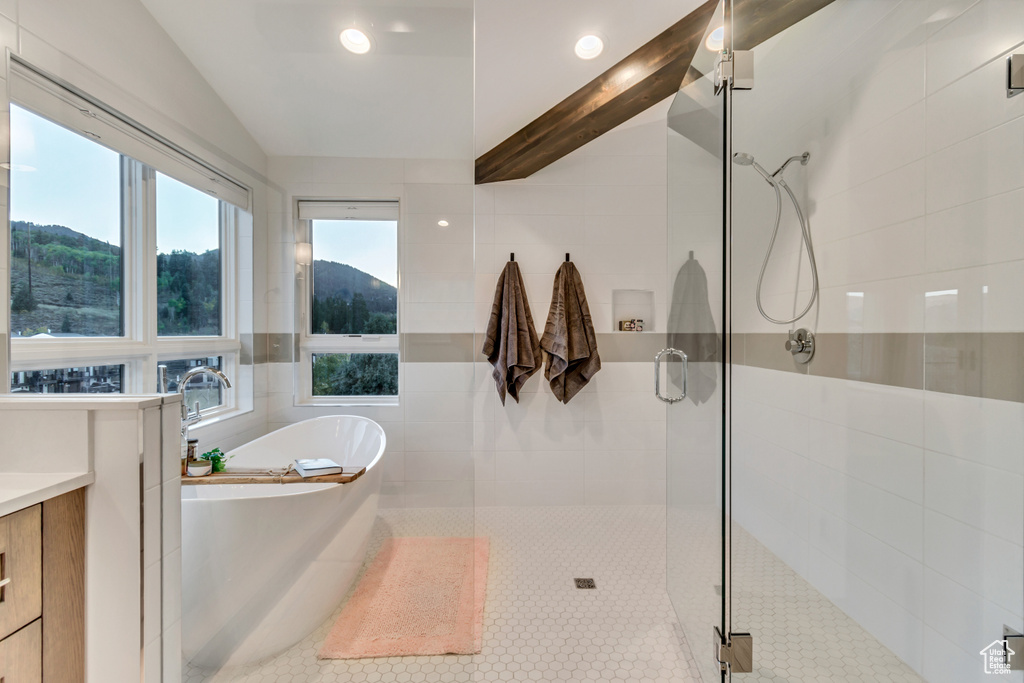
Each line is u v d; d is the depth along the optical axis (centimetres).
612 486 266
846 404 142
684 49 168
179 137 100
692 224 155
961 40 108
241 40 104
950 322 112
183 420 96
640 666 136
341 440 107
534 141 221
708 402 134
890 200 128
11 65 94
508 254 262
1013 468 98
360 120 109
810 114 156
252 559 100
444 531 111
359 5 109
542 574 190
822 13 151
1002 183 100
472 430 113
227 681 98
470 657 108
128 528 85
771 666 123
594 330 262
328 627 105
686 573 152
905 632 122
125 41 98
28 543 75
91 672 85
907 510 123
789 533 142
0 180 93
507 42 174
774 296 156
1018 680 96
